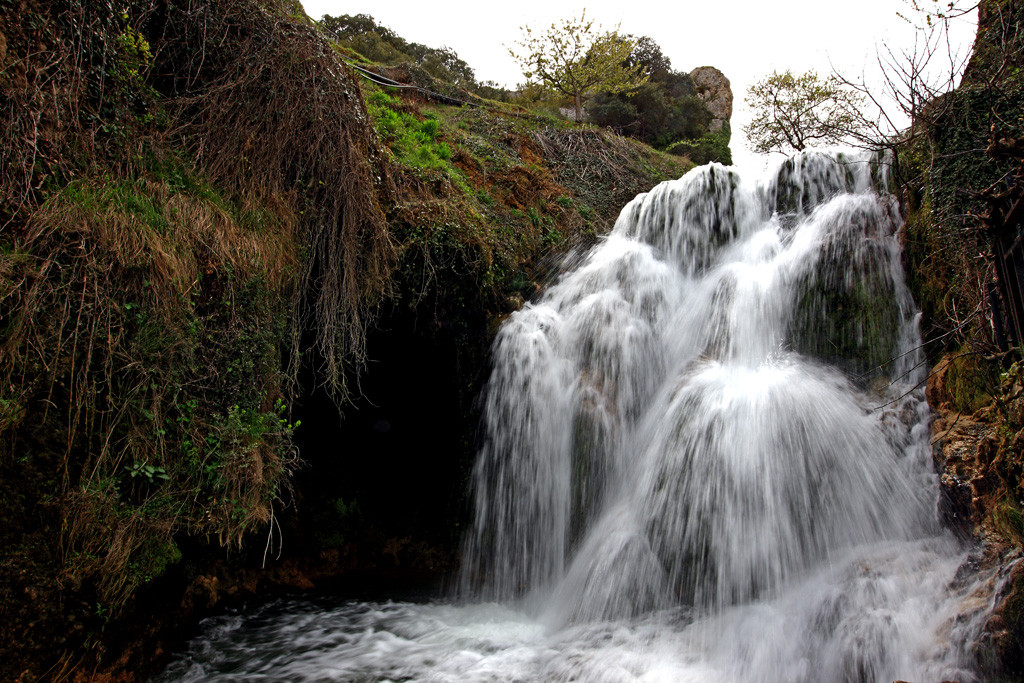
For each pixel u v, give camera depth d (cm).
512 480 717
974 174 575
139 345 426
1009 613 365
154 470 425
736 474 568
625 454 690
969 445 468
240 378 503
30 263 374
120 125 494
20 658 365
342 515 756
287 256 580
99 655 420
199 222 502
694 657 489
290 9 762
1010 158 452
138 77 531
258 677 501
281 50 643
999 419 438
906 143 664
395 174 799
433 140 1127
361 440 782
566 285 905
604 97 2000
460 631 595
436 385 781
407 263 712
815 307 681
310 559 727
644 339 771
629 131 2030
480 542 723
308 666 522
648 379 757
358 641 573
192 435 455
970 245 545
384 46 2266
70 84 441
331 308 617
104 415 406
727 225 866
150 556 429
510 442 727
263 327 532
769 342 695
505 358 755
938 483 499
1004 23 575
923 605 428
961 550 465
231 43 625
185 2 609
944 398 544
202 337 477
